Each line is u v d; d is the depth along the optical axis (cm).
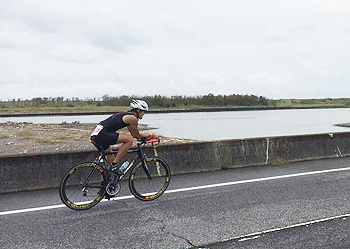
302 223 465
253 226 456
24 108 14212
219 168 867
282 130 4169
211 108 15438
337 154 1046
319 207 536
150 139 594
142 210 532
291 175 779
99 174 563
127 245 400
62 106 15188
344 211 515
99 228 456
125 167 569
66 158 719
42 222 481
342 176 759
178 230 445
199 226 459
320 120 7281
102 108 14212
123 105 14925
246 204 555
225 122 6350
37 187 682
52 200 600
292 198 588
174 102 15925
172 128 4397
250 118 8381
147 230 447
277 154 952
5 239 421
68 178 533
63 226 464
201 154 854
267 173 806
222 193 626
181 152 831
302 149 991
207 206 547
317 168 860
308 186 670
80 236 429
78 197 539
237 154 901
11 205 568
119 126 554
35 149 1586
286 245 394
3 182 659
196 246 395
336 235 423
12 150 1555
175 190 654
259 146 936
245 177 765
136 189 642
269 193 622
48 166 701
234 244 399
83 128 3238
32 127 3331
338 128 4597
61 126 3581
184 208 539
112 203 573
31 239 421
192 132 3672
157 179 639
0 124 3738
